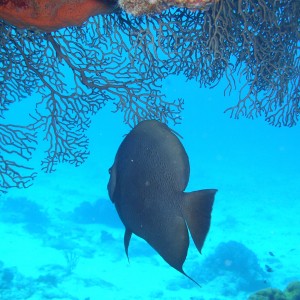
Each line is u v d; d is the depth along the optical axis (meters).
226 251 13.64
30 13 3.40
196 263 13.71
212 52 5.84
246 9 5.39
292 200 26.05
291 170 42.66
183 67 5.87
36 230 16.30
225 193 28.23
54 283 11.17
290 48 6.14
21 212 18.39
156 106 5.68
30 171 31.16
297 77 6.50
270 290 7.11
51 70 5.60
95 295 10.86
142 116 5.67
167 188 2.02
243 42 5.90
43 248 14.39
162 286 12.04
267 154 59.38
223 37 5.30
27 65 5.40
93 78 5.55
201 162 46.56
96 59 5.50
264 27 5.80
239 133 98.62
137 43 5.38
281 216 21.61
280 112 6.61
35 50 5.36
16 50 5.30
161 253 2.05
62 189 25.89
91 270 12.78
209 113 127.06
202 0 3.06
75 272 12.40
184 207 1.93
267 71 6.34
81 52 5.45
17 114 86.19
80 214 19.11
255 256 13.64
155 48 5.30
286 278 12.75
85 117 5.90
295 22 5.89
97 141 70.94
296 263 14.22
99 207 19.30
